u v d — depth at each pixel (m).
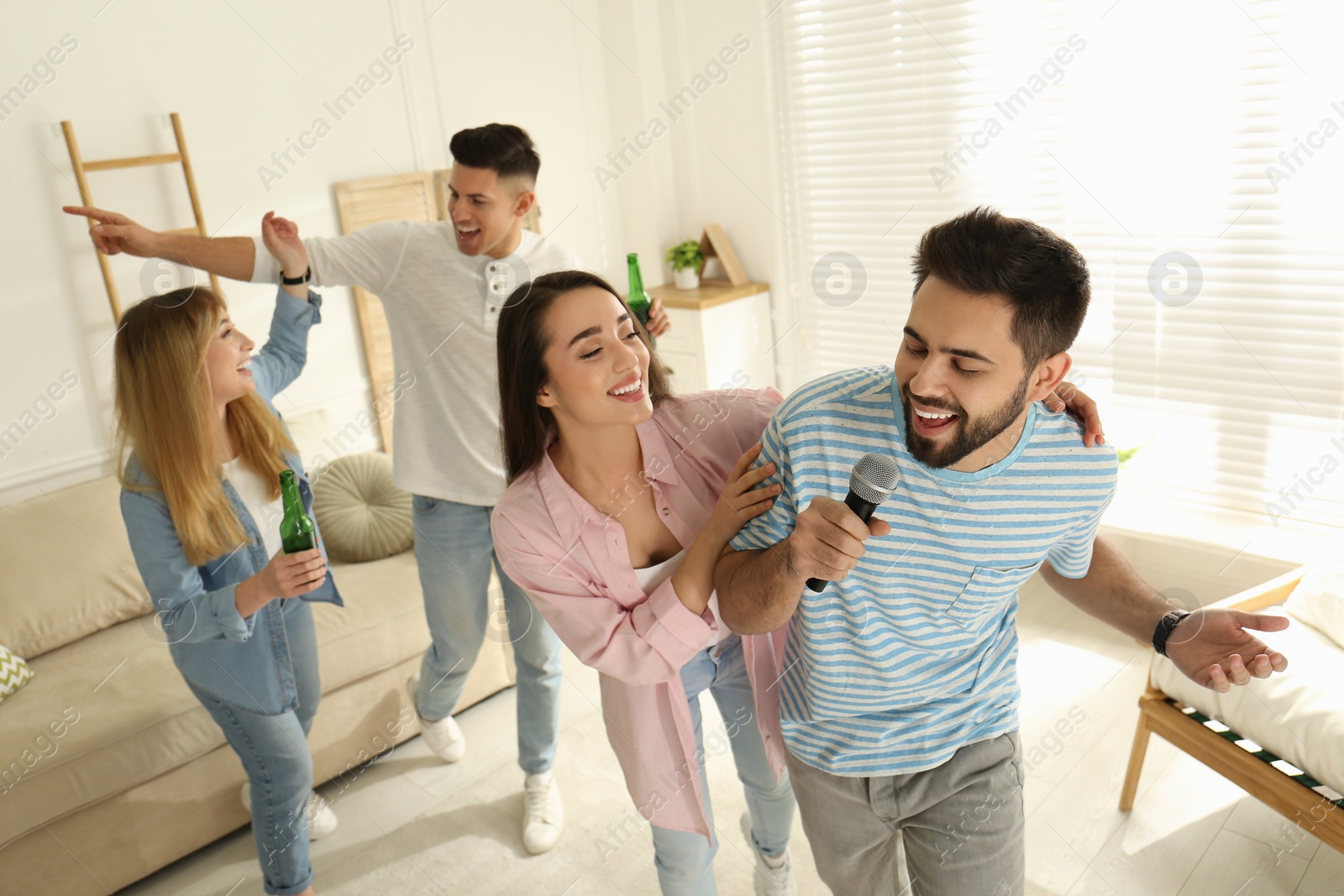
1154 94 2.39
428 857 1.83
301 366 1.82
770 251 3.49
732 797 1.92
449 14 2.95
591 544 1.26
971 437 0.95
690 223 3.66
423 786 2.00
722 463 1.33
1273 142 2.22
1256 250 2.28
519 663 1.82
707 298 3.33
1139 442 2.46
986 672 1.22
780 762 1.41
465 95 3.04
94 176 2.24
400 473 1.88
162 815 1.84
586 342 1.17
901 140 3.05
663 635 1.21
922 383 0.93
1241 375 2.31
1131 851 1.76
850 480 0.99
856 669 1.18
